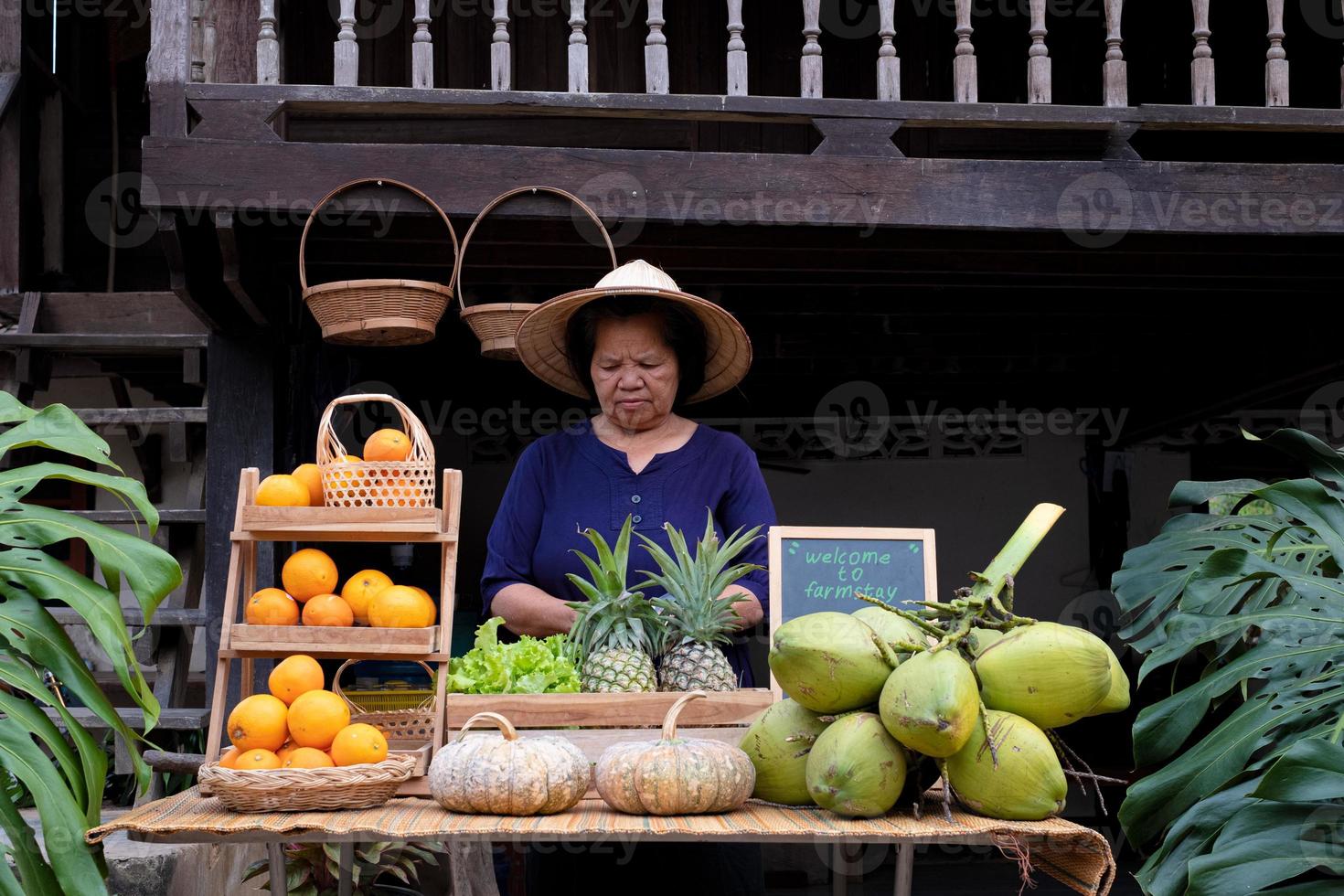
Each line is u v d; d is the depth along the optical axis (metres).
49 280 5.57
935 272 4.64
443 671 1.92
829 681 1.62
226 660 1.91
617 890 2.22
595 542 2.10
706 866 2.21
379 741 1.81
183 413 4.32
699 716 1.96
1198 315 5.70
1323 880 1.60
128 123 6.32
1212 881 1.58
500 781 1.65
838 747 1.59
